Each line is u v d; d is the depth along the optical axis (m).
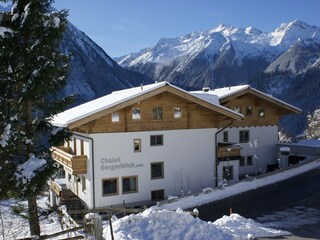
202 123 27.27
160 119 25.81
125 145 24.62
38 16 11.07
